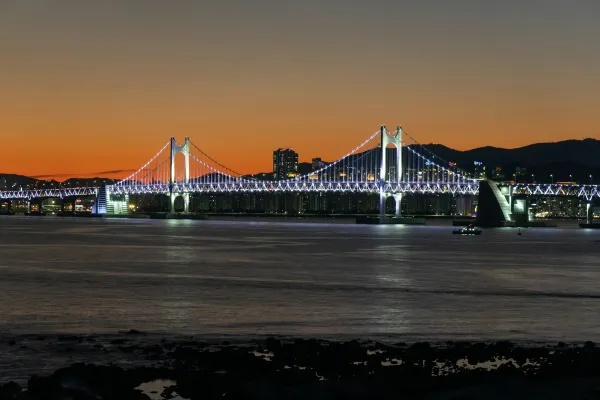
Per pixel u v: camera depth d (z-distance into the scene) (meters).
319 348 23.70
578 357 22.52
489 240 123.19
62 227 184.75
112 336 26.64
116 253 79.69
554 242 117.12
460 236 141.12
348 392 18.66
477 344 24.38
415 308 35.22
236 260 69.25
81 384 19.17
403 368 21.09
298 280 49.50
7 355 22.88
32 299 38.19
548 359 22.34
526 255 80.69
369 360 22.31
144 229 170.62
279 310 34.22
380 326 29.55
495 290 43.81
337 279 50.44
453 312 33.84
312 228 191.25
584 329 29.06
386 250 88.62
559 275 54.84
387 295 40.72
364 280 49.81
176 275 52.91
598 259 74.44
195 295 40.22
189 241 110.31
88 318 31.44
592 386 19.19
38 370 21.06
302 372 20.52
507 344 24.62
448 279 51.00
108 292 41.59
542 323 30.58
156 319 31.19
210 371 20.61
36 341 25.28
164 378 19.98
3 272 54.97
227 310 34.16
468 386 19.27
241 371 20.66
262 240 115.31
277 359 22.23
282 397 18.22
